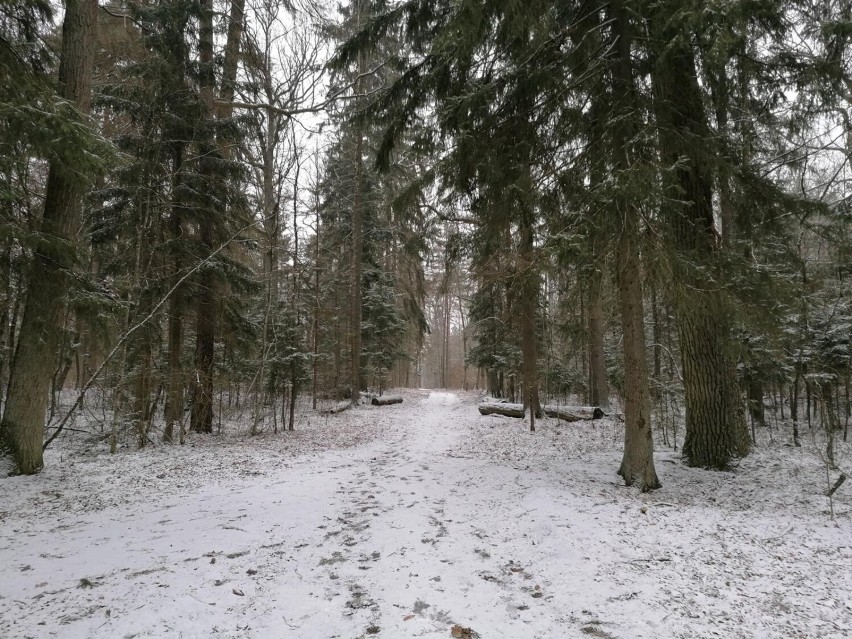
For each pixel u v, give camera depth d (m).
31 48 6.71
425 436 12.21
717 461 6.84
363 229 21.53
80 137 5.38
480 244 7.64
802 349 8.84
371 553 4.02
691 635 2.66
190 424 12.38
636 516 4.77
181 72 10.45
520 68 6.13
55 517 5.31
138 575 3.59
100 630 2.76
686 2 4.65
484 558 3.86
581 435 11.01
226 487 6.64
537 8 5.49
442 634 2.69
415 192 7.22
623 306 6.22
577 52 6.00
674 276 5.07
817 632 2.69
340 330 21.77
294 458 9.03
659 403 11.91
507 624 2.80
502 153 6.48
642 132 4.90
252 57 11.30
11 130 5.25
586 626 2.77
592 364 15.42
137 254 9.65
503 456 8.77
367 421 15.52
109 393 12.30
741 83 6.36
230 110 12.55
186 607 3.03
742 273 5.70
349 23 11.95
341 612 2.98
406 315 23.03
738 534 4.29
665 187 4.89
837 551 3.88
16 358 7.16
